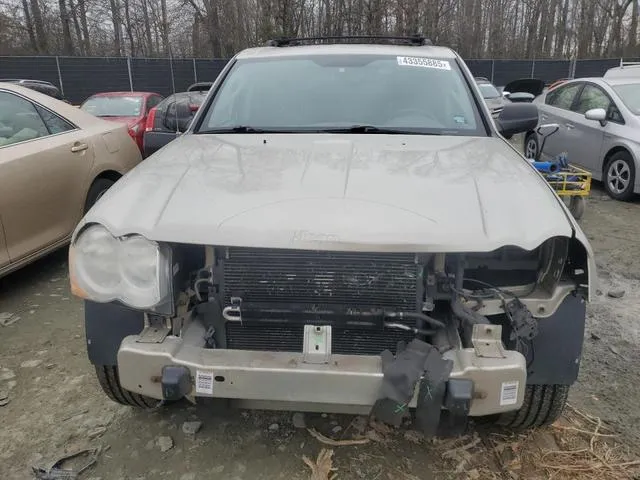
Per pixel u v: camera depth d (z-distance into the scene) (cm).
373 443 271
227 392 212
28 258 430
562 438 276
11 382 325
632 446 273
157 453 267
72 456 264
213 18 2767
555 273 220
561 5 3678
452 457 262
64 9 3241
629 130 768
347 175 247
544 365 228
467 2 3073
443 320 234
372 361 210
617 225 666
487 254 233
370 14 1458
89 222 217
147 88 2664
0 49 3080
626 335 384
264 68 374
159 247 214
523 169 262
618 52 3516
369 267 221
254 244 209
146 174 259
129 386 220
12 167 413
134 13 3309
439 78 356
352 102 340
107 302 215
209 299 233
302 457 262
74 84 2581
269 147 290
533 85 1819
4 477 254
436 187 237
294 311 224
